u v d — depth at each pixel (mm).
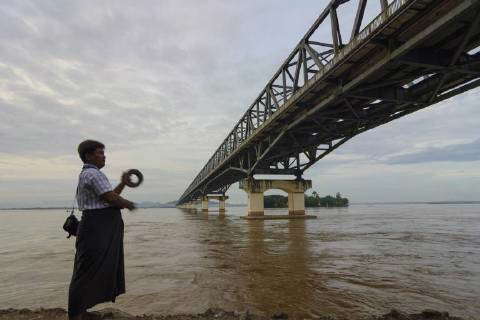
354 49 22000
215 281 12844
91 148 4430
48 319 5551
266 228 38312
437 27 16719
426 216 61438
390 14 18406
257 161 50812
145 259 18719
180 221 64938
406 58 20266
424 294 10344
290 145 51000
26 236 38625
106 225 4238
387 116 31844
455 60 19906
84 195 4219
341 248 20766
